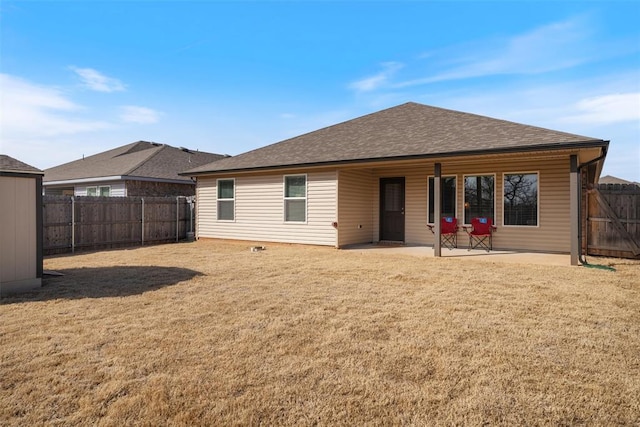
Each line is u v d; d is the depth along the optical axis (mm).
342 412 2482
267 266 8172
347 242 11594
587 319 4387
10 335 3871
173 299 5344
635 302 5102
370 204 12781
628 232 9422
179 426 2330
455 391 2756
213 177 13992
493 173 10727
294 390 2770
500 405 2562
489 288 5953
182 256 9961
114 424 2338
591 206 9867
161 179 17859
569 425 2344
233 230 13500
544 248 10094
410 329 4062
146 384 2840
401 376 2992
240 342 3695
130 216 12781
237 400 2621
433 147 9273
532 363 3217
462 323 4254
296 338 3805
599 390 2754
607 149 7438
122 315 4566
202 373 3029
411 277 6832
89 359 3289
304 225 11852
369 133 12398
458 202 11273
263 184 12742
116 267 8109
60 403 2584
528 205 10297
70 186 20234
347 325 4184
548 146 7461
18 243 5891
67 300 5293
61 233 10805
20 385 2824
